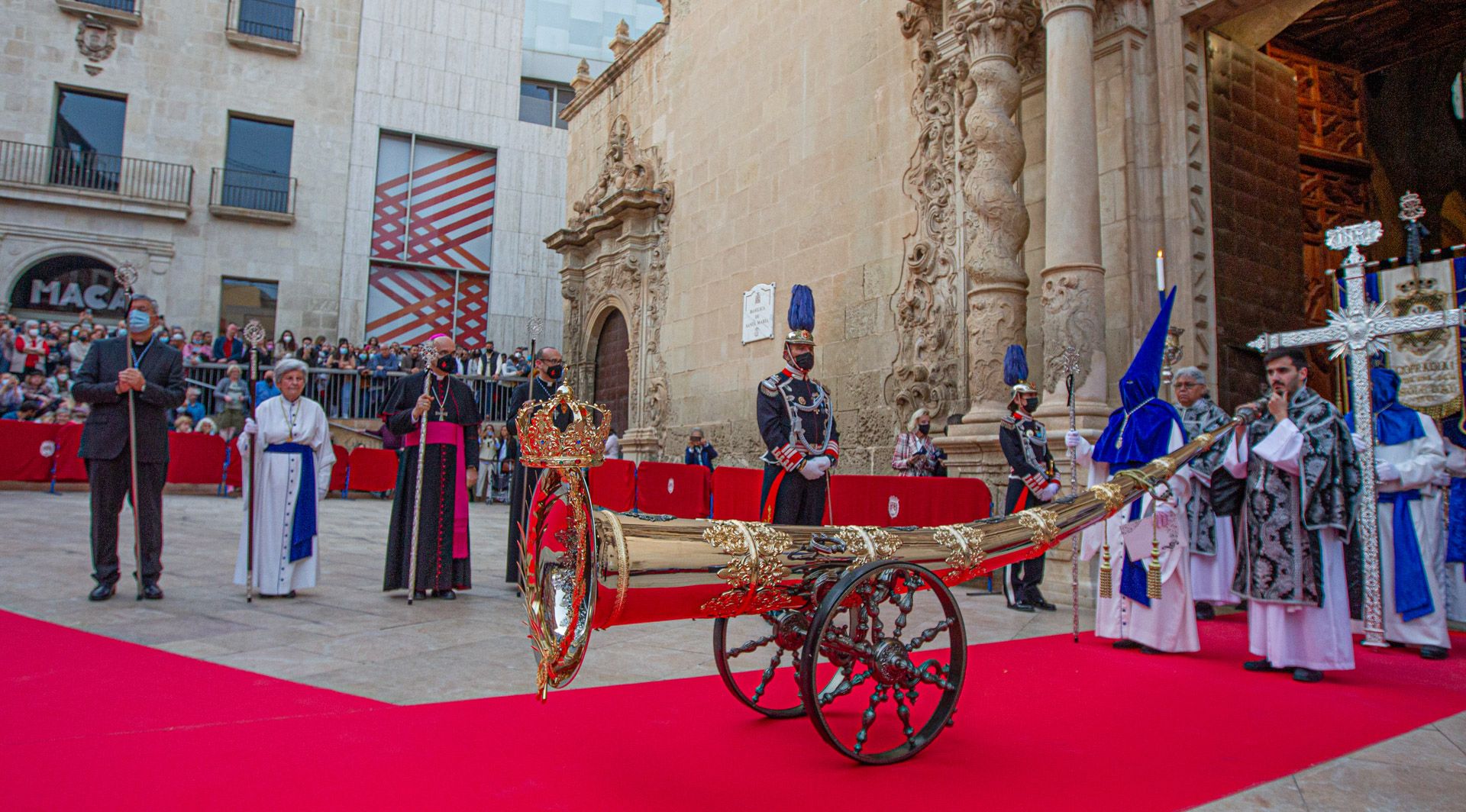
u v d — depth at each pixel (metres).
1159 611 4.59
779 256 12.55
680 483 10.67
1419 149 11.20
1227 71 8.08
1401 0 9.82
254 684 3.30
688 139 15.18
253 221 22.53
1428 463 4.98
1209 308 7.47
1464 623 6.25
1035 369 8.59
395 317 24.12
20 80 20.75
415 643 4.22
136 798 2.11
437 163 25.00
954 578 3.01
